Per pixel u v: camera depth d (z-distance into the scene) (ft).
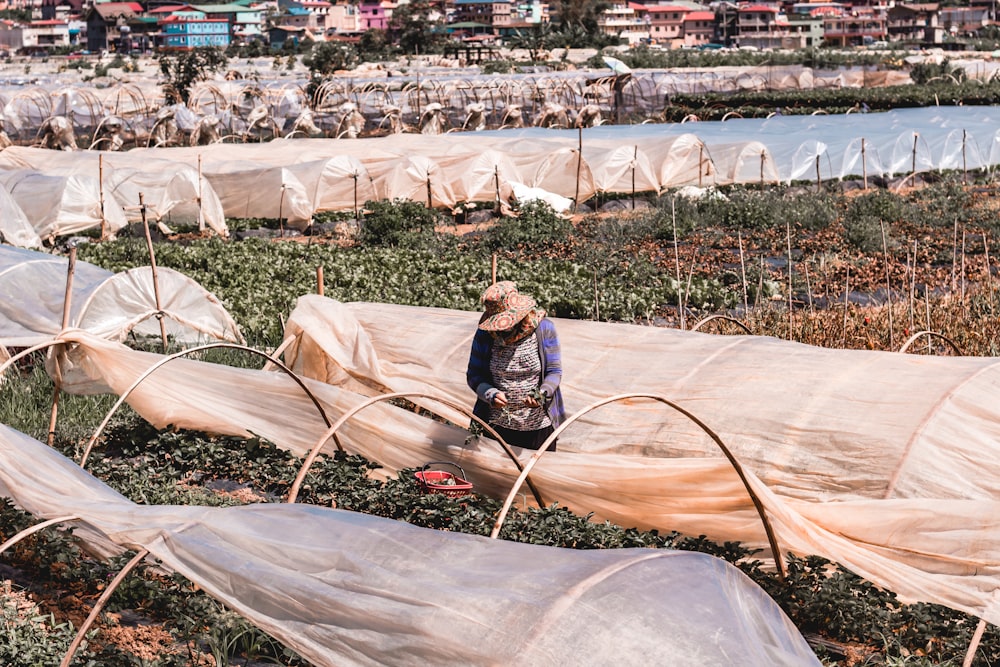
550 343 29.60
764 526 25.34
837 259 75.51
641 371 33.37
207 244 81.97
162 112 164.96
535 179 110.22
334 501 31.12
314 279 69.36
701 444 29.78
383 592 17.52
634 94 218.38
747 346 32.86
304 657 18.45
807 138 122.42
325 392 34.14
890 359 30.17
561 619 15.74
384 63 464.24
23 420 39.86
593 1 639.35
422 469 30.53
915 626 22.70
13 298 46.96
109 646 22.40
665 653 15.16
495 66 370.94
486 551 18.13
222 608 23.58
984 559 23.45
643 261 74.54
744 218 90.68
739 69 338.95
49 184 84.84
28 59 626.23
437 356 37.73
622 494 27.89
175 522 21.15
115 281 47.62
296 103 197.16
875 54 406.62
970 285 65.92
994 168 121.08
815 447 28.04
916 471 26.50
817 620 23.63
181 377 36.19
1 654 21.74
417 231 89.66
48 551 27.07
